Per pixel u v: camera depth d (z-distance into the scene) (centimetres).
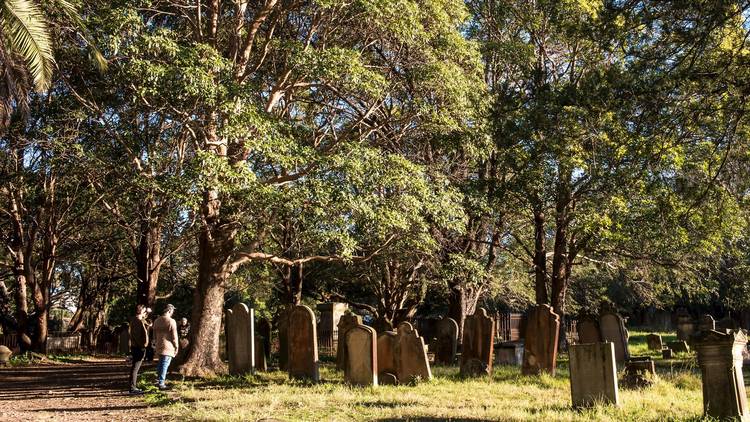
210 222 1738
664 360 1964
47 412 1200
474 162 2258
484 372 1526
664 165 1512
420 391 1288
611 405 1009
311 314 1499
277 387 1375
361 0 1542
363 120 1886
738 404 857
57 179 2222
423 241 1847
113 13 1417
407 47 1780
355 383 1379
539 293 2609
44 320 3064
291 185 1505
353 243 1519
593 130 1614
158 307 4309
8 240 3216
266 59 1911
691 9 1175
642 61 1257
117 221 2236
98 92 1666
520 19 2388
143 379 1656
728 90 1190
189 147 1942
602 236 2184
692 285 3102
